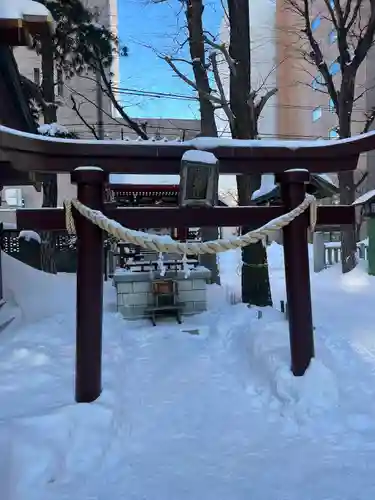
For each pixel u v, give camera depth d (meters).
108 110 16.50
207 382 4.18
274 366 3.98
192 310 7.08
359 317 6.53
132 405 3.65
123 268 7.60
